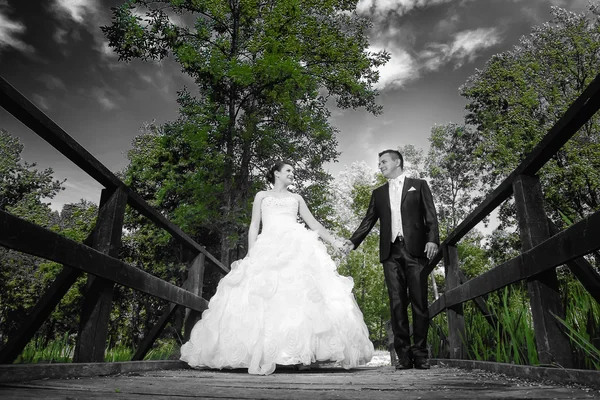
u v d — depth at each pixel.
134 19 10.93
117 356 4.04
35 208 21.67
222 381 2.09
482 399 1.26
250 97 12.01
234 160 10.87
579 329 1.95
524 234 2.14
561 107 24.02
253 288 3.37
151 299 13.80
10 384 1.56
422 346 3.47
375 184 22.98
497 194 2.54
